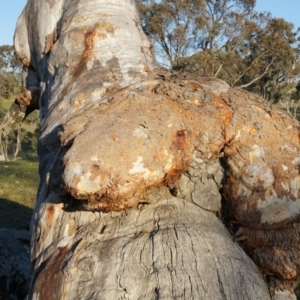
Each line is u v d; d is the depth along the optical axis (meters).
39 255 2.55
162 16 22.86
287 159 2.44
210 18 23.83
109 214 2.44
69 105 2.82
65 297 2.15
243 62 26.00
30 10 3.84
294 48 28.92
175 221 2.36
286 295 2.51
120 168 2.23
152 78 2.75
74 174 2.22
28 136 36.12
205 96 2.55
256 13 24.55
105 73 2.91
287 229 2.46
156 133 2.33
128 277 2.12
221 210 2.61
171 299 2.04
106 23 3.13
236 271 2.20
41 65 3.68
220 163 2.54
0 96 39.00
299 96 34.62
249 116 2.50
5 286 5.00
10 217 9.68
